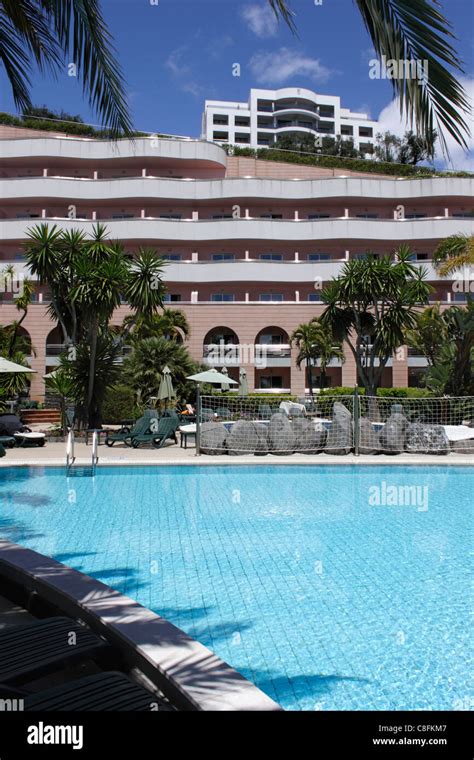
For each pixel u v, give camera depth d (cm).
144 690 251
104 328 1911
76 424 1858
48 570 415
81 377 1827
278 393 3500
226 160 4197
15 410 2448
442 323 2038
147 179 3809
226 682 252
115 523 825
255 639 445
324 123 9500
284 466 1294
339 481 1163
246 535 761
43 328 3466
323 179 3928
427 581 582
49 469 1252
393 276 2088
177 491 1059
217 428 1445
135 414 2361
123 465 1268
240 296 3791
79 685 256
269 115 9362
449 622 479
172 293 3788
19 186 3766
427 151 342
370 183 3947
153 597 536
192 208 4012
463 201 4031
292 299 3803
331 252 3944
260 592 549
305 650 426
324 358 3256
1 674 261
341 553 679
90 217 3953
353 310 2167
